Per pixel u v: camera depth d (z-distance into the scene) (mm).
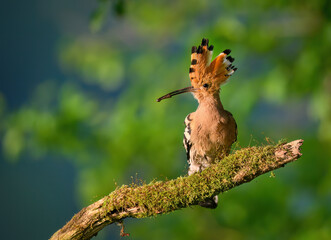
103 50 14961
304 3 11531
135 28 15328
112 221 6188
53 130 12086
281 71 11391
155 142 12086
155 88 13820
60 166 38500
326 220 11219
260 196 11586
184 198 6113
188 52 12938
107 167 12289
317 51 10508
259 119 13578
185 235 11914
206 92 8125
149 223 12297
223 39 11383
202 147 8125
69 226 6121
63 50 15766
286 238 11734
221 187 6113
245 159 6109
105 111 13992
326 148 12125
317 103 10875
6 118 13070
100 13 8250
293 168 12297
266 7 11797
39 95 13375
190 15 13938
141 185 6293
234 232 12266
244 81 12336
